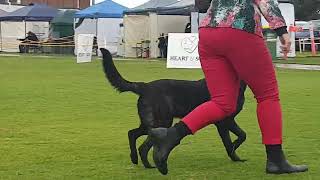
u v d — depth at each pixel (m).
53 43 35.94
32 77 16.97
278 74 17.72
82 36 25.88
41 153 5.88
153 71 19.05
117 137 6.88
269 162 4.80
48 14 37.28
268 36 25.34
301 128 7.46
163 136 4.37
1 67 21.98
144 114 4.96
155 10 29.22
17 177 4.80
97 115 8.91
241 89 4.97
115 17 32.38
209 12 4.49
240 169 5.09
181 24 29.69
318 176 4.74
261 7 4.34
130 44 30.59
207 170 5.06
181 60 20.41
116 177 4.82
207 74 4.48
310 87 13.41
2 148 6.15
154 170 5.09
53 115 8.91
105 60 4.94
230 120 5.22
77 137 6.88
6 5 46.44
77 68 21.41
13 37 38.19
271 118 4.63
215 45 4.39
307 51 35.94
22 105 10.18
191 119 4.38
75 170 5.08
